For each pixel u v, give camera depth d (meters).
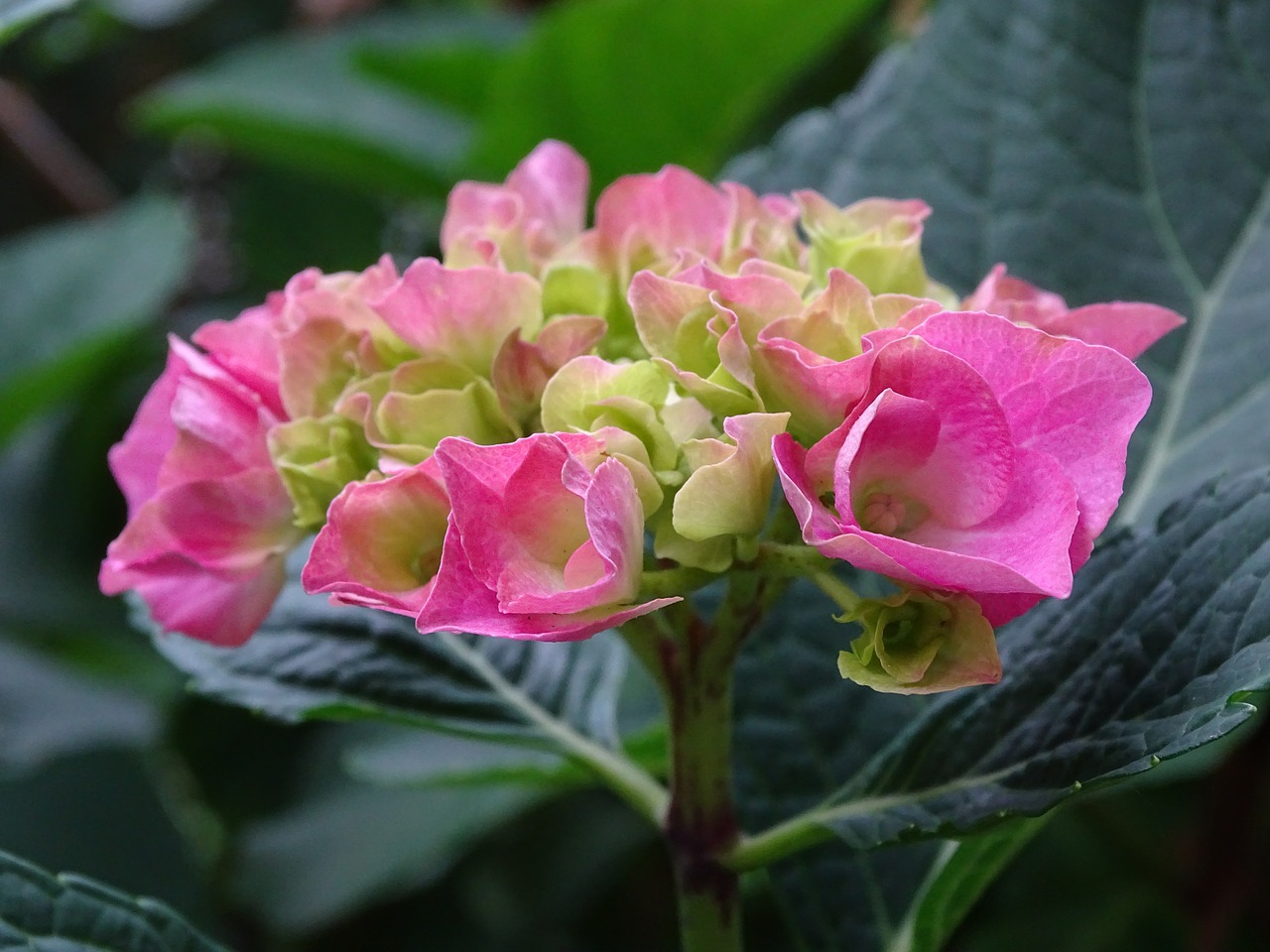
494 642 0.51
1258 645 0.41
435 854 0.78
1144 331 0.43
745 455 0.41
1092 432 0.41
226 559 0.45
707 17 0.77
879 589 0.52
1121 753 0.42
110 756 0.84
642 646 0.45
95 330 0.94
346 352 0.44
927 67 0.56
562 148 0.48
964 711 0.45
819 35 0.79
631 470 0.41
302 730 0.92
